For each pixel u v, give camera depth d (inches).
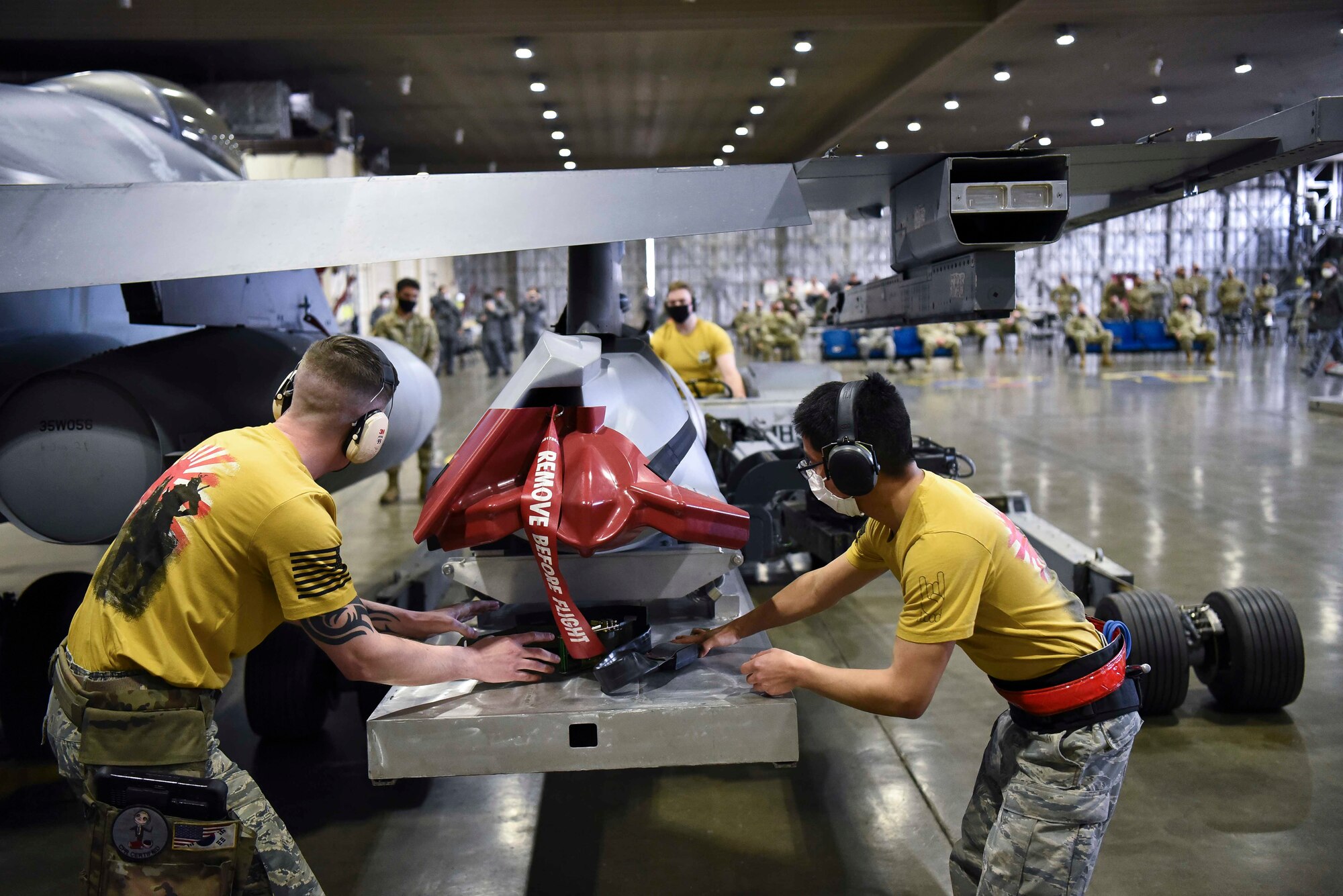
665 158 862.5
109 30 423.5
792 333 829.8
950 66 529.0
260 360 142.6
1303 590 196.1
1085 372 721.6
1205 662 142.3
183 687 69.6
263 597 72.8
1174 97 598.5
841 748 133.5
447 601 187.0
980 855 80.2
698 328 259.8
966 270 101.7
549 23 454.3
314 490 71.8
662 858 107.2
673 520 87.6
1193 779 120.8
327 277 579.5
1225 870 101.2
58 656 72.8
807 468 77.6
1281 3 408.5
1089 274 1578.5
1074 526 253.6
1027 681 73.2
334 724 146.7
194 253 83.4
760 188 94.7
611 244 123.6
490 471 88.7
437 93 586.9
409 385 180.4
